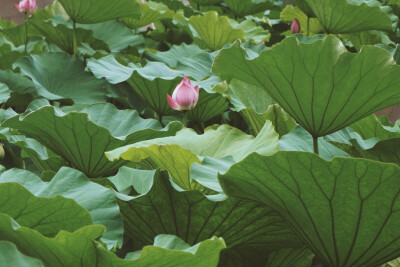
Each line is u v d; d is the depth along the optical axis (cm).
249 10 602
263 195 265
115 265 236
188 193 274
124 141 329
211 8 665
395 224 259
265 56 291
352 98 290
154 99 383
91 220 253
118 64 391
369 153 327
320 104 294
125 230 289
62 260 238
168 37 564
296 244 288
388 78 284
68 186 273
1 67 448
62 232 232
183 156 293
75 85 427
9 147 369
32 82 407
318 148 318
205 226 281
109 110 360
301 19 571
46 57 433
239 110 356
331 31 457
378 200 256
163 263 236
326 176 254
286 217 269
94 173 338
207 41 497
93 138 327
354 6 438
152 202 279
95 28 516
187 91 346
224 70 304
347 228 262
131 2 441
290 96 296
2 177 277
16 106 418
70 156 335
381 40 505
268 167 256
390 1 535
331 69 287
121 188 314
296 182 257
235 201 274
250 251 294
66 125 324
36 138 339
